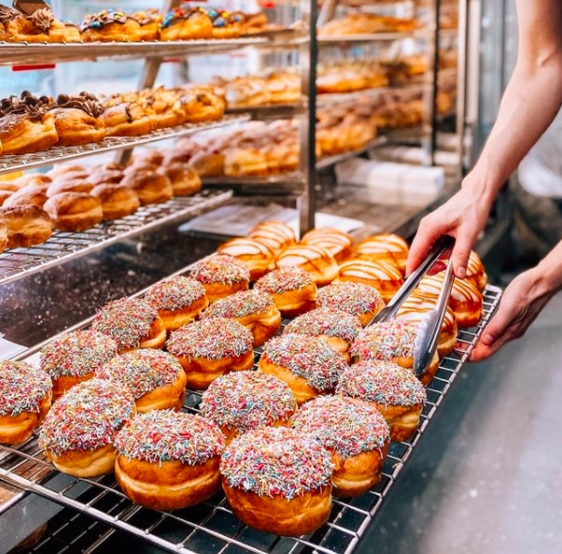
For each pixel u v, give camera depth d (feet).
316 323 3.04
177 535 2.32
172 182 4.15
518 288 3.15
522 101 3.32
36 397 2.51
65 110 3.25
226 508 2.38
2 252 3.16
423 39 6.36
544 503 4.57
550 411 5.52
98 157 4.58
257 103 4.42
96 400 2.47
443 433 5.26
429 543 4.29
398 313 3.18
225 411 2.52
